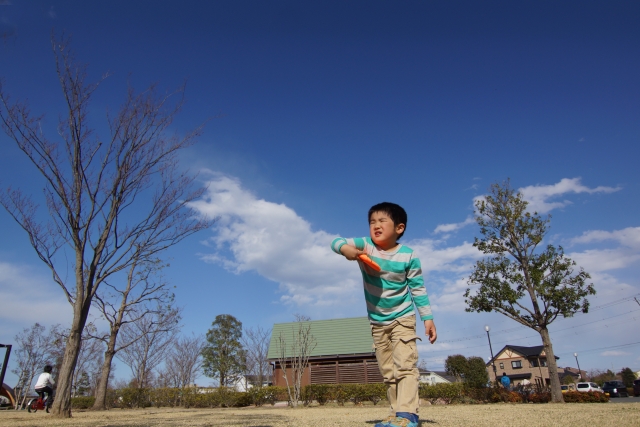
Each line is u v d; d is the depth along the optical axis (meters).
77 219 7.48
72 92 7.64
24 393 14.62
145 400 14.91
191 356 19.91
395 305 2.50
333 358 19.25
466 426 2.48
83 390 21.56
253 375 24.50
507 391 12.87
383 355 2.57
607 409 4.72
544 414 3.78
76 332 7.16
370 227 2.68
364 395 13.15
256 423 3.33
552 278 13.42
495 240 14.20
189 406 14.27
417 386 2.30
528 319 13.55
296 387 12.98
